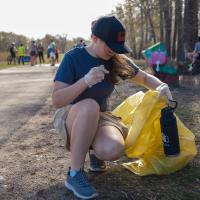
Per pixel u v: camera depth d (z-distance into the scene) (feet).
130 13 123.95
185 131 12.96
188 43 51.70
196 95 28.99
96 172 13.00
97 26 11.08
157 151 12.78
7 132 19.15
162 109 12.20
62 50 179.63
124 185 12.02
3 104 28.40
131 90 32.04
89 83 10.78
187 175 12.57
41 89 37.63
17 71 67.15
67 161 14.53
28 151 15.90
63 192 11.89
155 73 33.22
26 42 189.37
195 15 51.67
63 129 11.57
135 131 11.90
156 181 12.23
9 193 12.05
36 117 22.82
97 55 11.46
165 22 73.10
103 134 11.26
